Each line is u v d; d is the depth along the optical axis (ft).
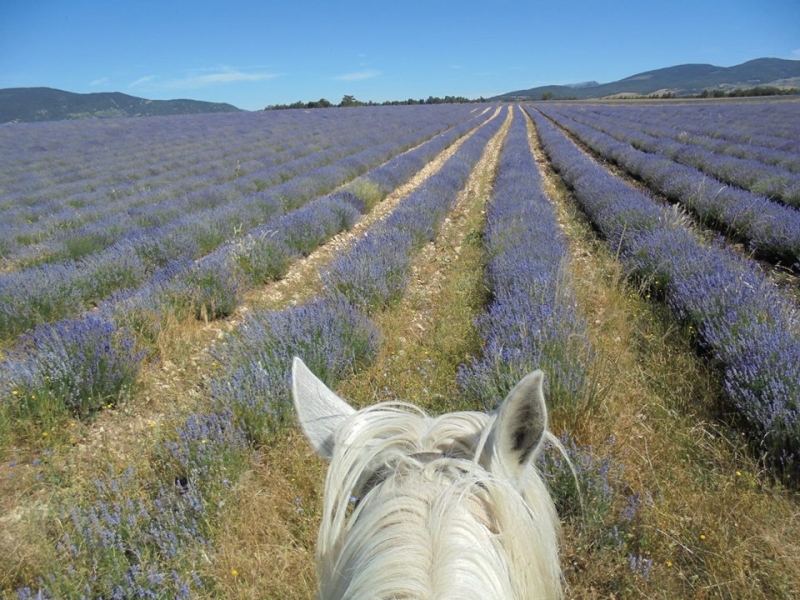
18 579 9.46
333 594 3.24
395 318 20.01
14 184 59.57
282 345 15.38
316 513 10.62
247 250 26.48
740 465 11.52
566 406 12.73
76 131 116.88
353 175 59.26
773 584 8.83
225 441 12.19
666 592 8.92
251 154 75.97
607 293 20.81
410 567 2.85
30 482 12.11
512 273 20.89
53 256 29.76
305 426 4.41
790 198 33.71
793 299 19.53
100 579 9.05
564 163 57.98
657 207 30.50
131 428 14.38
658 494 10.73
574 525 10.03
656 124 99.86
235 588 9.04
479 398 13.52
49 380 14.65
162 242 28.99
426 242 31.83
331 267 23.22
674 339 17.07
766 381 12.73
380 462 3.84
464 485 3.41
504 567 3.12
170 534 9.58
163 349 17.99
